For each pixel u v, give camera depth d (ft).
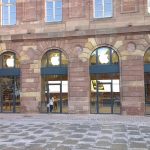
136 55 80.02
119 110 81.76
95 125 61.98
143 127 58.80
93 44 83.61
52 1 88.33
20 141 45.03
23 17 90.12
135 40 80.28
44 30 87.97
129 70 80.43
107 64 83.05
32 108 87.71
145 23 80.28
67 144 42.45
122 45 81.30
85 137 48.08
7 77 91.35
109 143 43.09
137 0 81.15
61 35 85.61
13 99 90.43
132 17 81.30
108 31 82.02
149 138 46.98
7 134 51.85
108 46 82.64
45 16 88.58
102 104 83.35
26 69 88.89
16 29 90.48
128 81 80.38
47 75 87.81
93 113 83.76
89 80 83.87
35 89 87.81
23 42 89.40
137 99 79.46
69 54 85.25
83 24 84.89
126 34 81.00
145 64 79.77
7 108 90.94
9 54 91.20
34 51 88.33
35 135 50.47
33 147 40.47
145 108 79.41
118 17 82.43
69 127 59.47
